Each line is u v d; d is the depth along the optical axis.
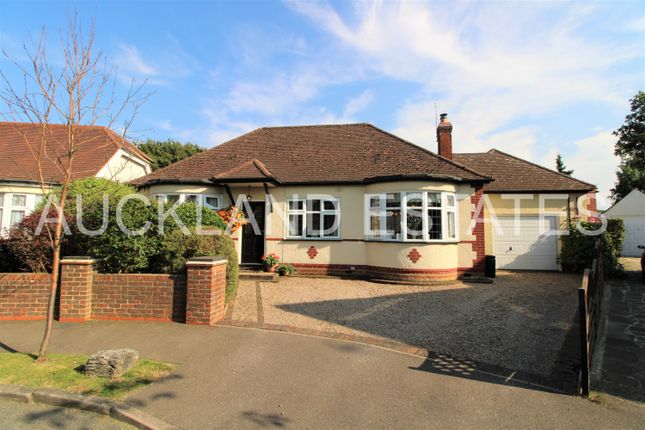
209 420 3.69
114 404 3.92
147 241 7.88
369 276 12.76
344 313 7.94
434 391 4.36
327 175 13.63
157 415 3.75
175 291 7.17
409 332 6.64
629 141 30.12
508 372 4.93
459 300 9.30
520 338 6.34
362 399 4.14
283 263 13.52
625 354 5.72
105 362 4.57
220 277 7.40
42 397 4.10
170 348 5.67
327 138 16.25
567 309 8.34
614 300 9.70
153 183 13.34
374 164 13.98
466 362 5.27
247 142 16.47
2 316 7.34
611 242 13.34
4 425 3.64
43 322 7.09
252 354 5.46
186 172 14.34
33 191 14.88
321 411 3.88
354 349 5.74
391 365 5.12
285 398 4.15
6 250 8.27
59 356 5.24
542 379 4.72
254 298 9.31
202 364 5.06
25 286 7.43
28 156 16.53
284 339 6.14
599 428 3.60
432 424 3.65
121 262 7.71
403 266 11.93
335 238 13.30
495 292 10.40
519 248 15.27
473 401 4.12
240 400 4.09
